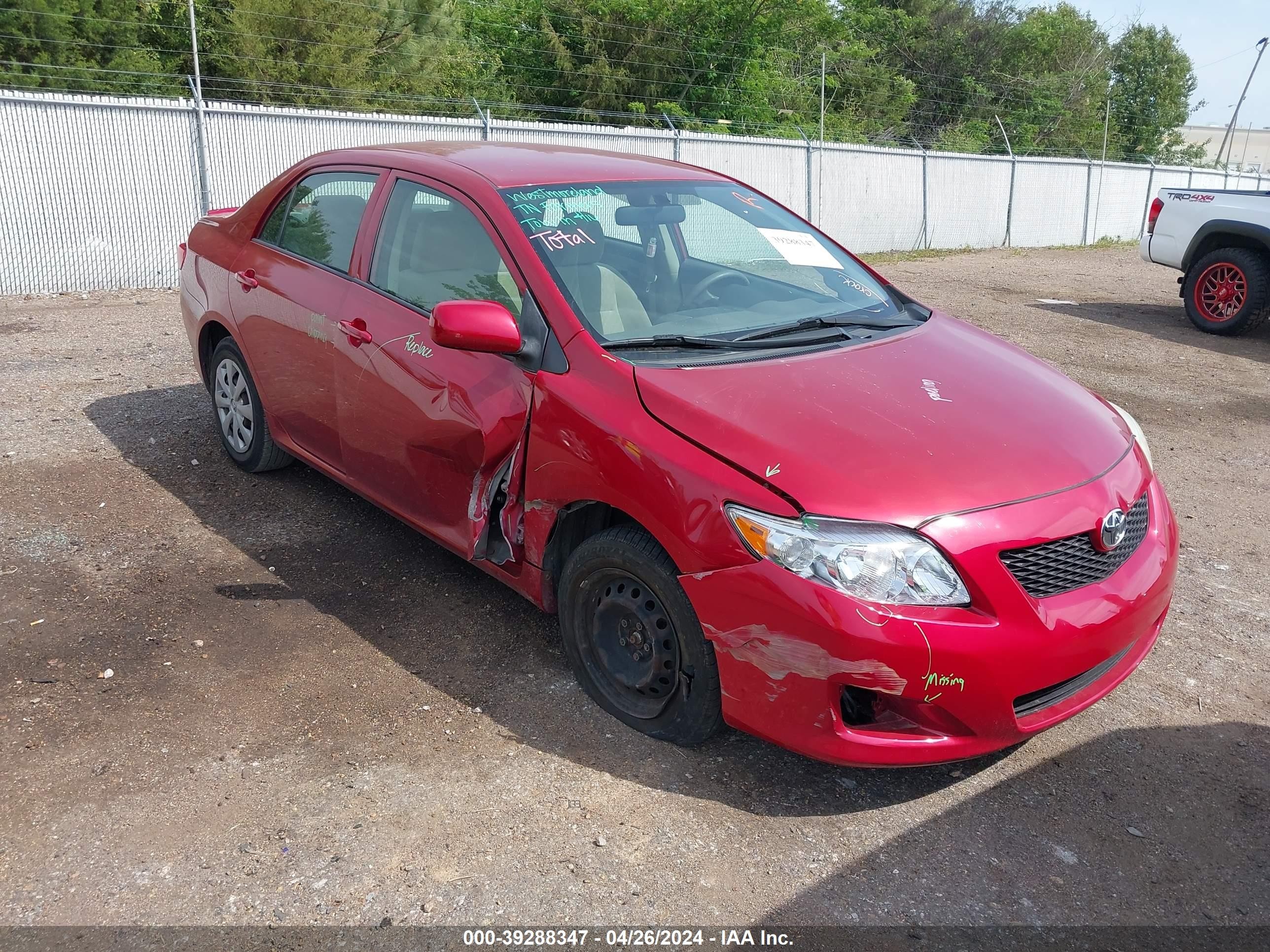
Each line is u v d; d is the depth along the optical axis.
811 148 16.83
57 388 6.41
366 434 3.91
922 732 2.67
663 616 2.96
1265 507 5.42
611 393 3.02
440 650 3.59
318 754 3.00
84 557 4.17
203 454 5.36
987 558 2.61
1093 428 3.20
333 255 4.20
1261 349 9.58
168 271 11.27
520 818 2.76
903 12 38.66
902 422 2.91
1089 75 41.53
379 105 21.03
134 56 19.73
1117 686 3.04
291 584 4.02
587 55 24.16
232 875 2.52
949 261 17.16
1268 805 2.96
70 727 3.08
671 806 2.83
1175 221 10.53
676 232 3.87
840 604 2.52
